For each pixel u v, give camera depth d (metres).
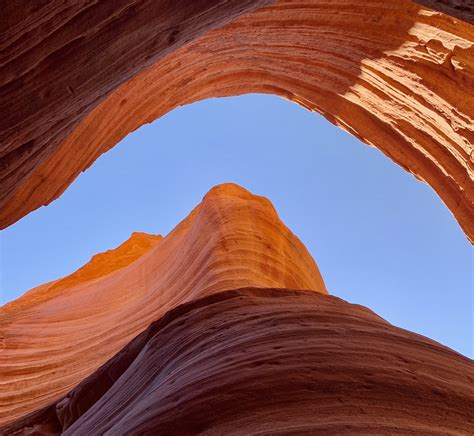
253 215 10.55
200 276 9.66
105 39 4.14
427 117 9.77
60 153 9.77
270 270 9.48
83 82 4.30
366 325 4.42
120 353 6.36
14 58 3.72
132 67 4.65
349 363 3.31
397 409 2.94
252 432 2.73
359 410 2.87
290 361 3.34
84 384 6.35
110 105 10.27
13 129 4.09
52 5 3.63
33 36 3.71
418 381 3.24
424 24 9.10
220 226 10.22
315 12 10.38
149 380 4.67
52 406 6.95
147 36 4.44
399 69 9.90
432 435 2.73
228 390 3.13
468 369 3.88
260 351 3.56
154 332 5.82
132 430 3.23
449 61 8.84
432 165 10.29
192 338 4.66
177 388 3.45
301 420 2.78
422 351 3.91
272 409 2.94
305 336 3.80
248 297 5.47
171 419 3.07
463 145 9.16
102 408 5.14
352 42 10.51
